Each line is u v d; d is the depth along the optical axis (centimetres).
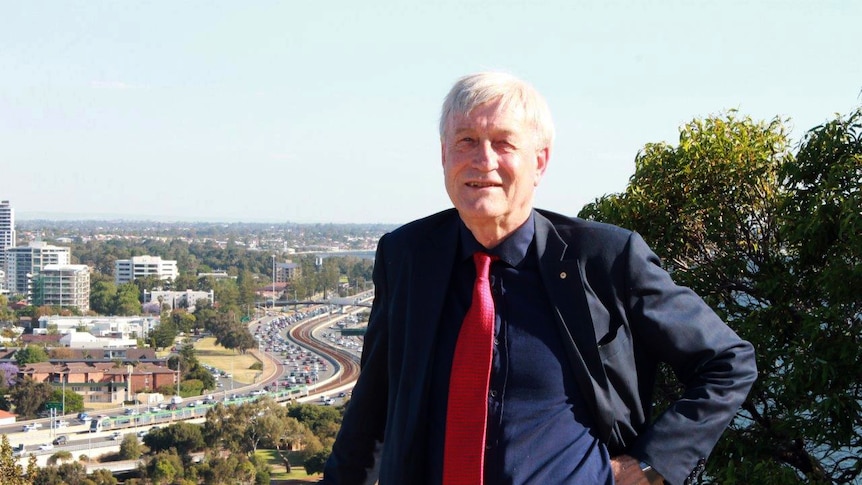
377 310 238
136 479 5612
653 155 602
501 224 215
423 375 217
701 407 207
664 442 205
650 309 214
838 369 479
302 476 5628
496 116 209
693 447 206
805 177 542
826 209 506
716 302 553
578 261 214
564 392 210
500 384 210
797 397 489
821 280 485
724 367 212
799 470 509
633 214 586
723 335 217
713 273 568
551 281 213
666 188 582
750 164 565
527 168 213
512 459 205
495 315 215
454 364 214
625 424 215
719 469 491
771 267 555
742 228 575
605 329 213
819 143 533
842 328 488
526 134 212
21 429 7594
